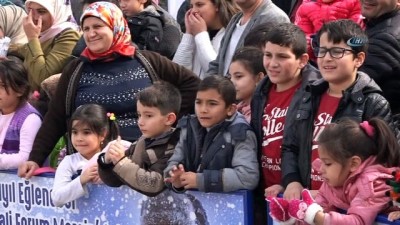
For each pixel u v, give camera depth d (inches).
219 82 153.2
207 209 155.7
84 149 176.7
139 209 166.4
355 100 142.3
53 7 220.8
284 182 148.4
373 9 169.5
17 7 249.0
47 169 185.6
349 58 142.6
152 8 226.8
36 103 208.5
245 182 150.2
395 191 126.9
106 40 183.8
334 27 143.4
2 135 196.1
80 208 177.0
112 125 180.4
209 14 212.8
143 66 186.5
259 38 177.5
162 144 162.6
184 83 188.9
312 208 129.7
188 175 152.0
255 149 154.3
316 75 154.2
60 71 215.8
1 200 195.9
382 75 165.0
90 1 233.6
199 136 156.6
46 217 185.6
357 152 131.2
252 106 159.2
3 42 227.5
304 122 148.4
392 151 132.4
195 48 213.3
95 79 185.6
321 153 133.8
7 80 193.5
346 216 128.5
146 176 159.0
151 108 162.6
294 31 154.7
